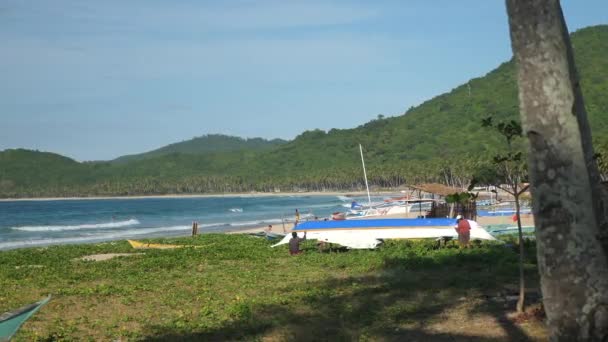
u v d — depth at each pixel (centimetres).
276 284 1881
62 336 1223
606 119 19012
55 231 7494
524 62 610
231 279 2011
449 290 1612
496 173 1327
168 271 2330
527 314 1208
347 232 2898
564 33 807
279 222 8150
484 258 2230
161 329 1275
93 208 15950
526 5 608
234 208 13850
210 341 1166
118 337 1220
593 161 831
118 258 2895
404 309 1373
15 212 13775
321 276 2038
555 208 585
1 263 2797
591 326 566
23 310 805
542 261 593
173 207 15475
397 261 2250
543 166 594
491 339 1059
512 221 5147
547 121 594
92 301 1658
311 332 1188
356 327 1224
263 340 1154
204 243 3703
